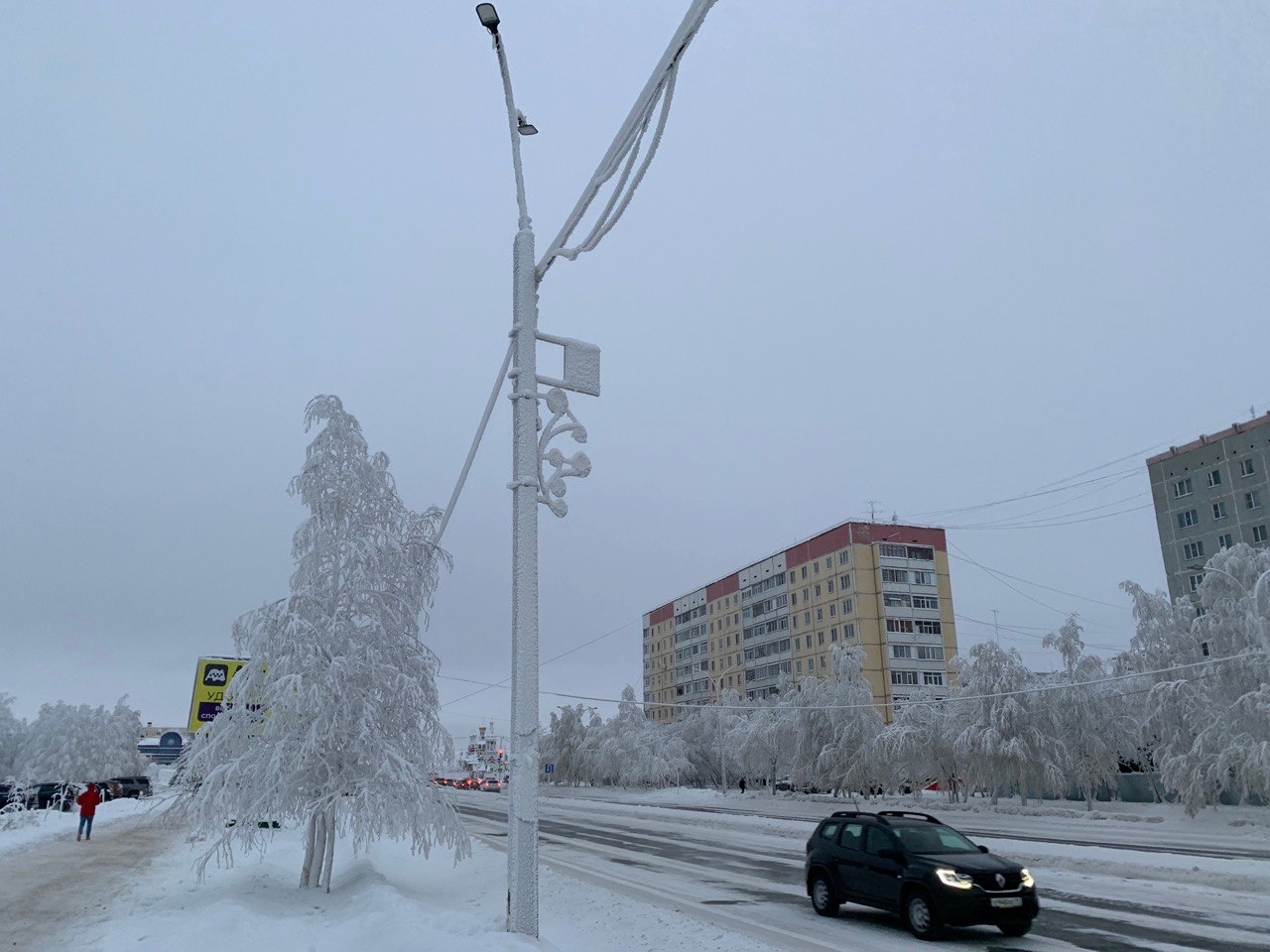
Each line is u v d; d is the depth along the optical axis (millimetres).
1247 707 31312
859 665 51406
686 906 14156
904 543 90312
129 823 34062
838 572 91438
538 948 8664
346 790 15141
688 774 81375
